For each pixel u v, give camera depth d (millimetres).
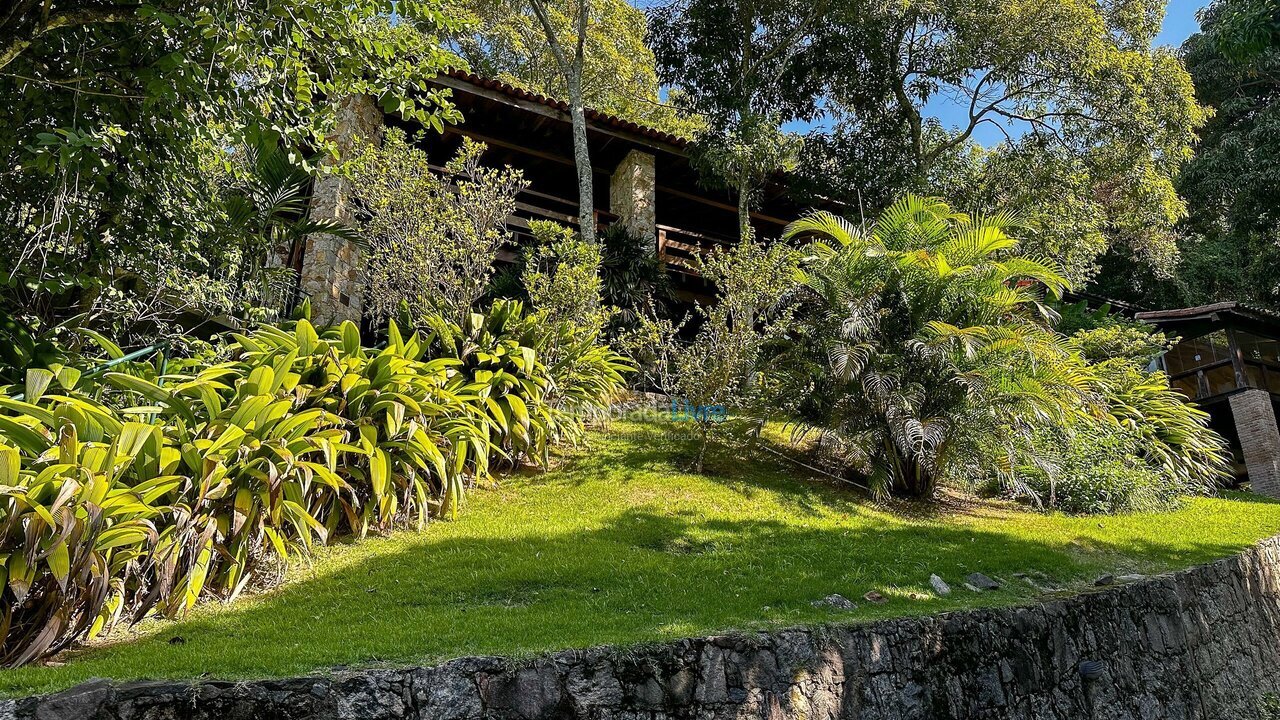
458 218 7844
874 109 13141
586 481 7016
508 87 11352
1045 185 12938
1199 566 6461
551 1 17219
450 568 4766
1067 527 7449
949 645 4336
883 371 7477
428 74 6223
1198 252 21031
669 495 6793
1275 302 20922
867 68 12953
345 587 4402
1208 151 19953
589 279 8047
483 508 6152
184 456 4020
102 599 3250
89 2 5359
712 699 3500
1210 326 13680
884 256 7828
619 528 5852
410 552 5012
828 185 12867
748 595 4520
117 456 3543
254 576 4449
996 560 5891
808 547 5805
